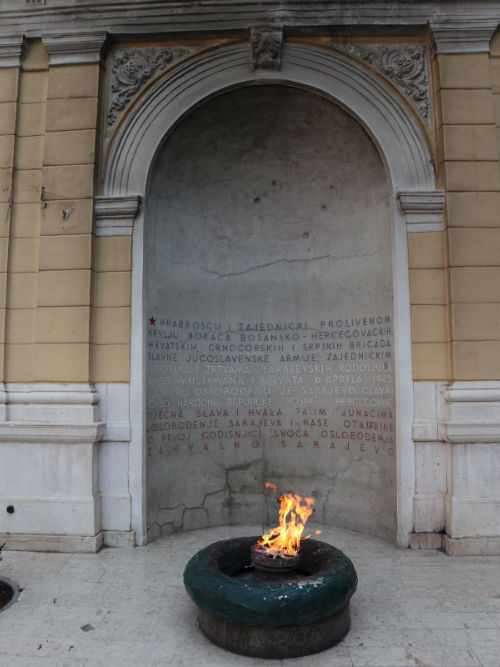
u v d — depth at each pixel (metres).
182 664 3.26
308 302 6.48
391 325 5.68
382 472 5.75
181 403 6.20
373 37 5.82
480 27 5.62
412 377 5.39
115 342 5.52
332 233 6.40
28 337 5.59
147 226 5.85
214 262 6.49
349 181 6.24
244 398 6.48
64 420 5.31
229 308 6.51
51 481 5.30
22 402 5.41
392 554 5.14
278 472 6.45
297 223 6.50
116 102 5.80
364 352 6.07
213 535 5.88
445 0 5.66
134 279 5.57
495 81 5.72
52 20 5.86
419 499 5.30
